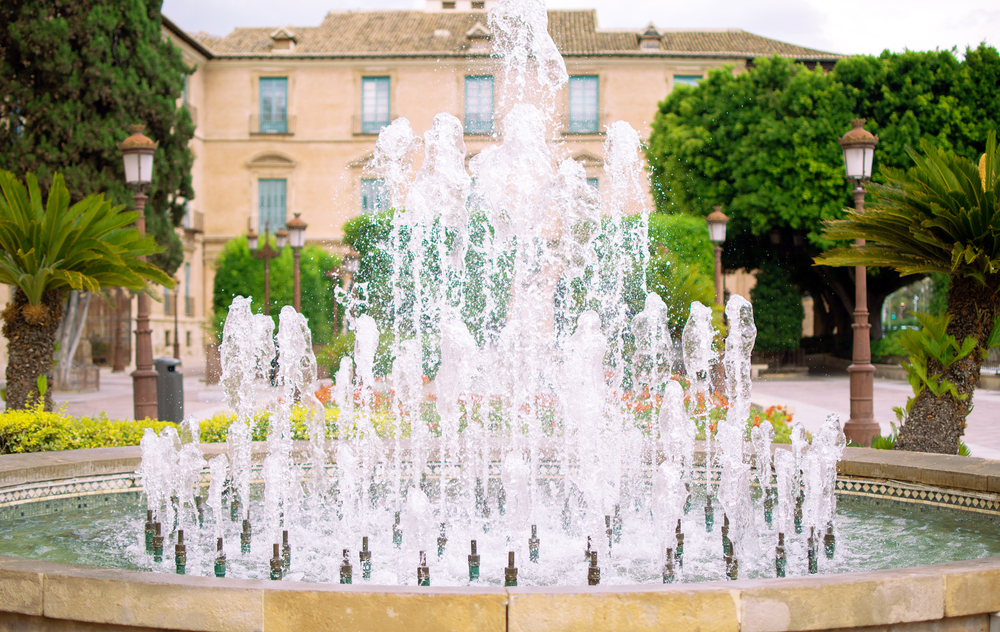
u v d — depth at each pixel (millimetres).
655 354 7574
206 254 37625
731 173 26016
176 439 6492
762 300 26078
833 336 32219
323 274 26344
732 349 6012
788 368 24594
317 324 24734
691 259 21547
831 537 4512
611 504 5098
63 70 19734
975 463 5602
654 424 7441
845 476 5930
